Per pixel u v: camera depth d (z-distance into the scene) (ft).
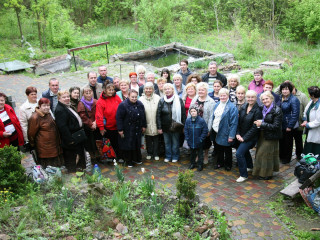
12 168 15.02
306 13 51.31
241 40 56.70
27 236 11.59
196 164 20.13
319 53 44.78
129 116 18.92
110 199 14.44
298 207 15.34
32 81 37.99
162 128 20.10
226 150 19.04
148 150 21.24
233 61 45.80
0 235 11.39
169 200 14.67
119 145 19.63
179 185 13.56
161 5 59.67
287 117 19.31
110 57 49.16
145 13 61.16
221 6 68.85
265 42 52.37
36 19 57.11
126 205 13.74
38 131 16.94
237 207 15.39
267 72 39.32
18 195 14.17
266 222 14.20
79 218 12.97
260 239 13.05
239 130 18.17
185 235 12.61
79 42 61.00
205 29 66.54
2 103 16.74
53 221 12.66
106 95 19.13
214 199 16.10
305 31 51.70
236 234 13.34
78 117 17.63
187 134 18.97
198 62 44.01
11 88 34.78
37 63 46.01
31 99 17.74
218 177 18.60
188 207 13.56
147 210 13.07
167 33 61.93
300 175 16.02
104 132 19.49
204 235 12.60
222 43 55.72
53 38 58.13
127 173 18.98
